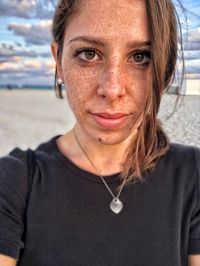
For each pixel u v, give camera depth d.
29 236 0.28
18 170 0.29
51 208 0.28
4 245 0.27
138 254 0.28
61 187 0.29
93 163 0.30
